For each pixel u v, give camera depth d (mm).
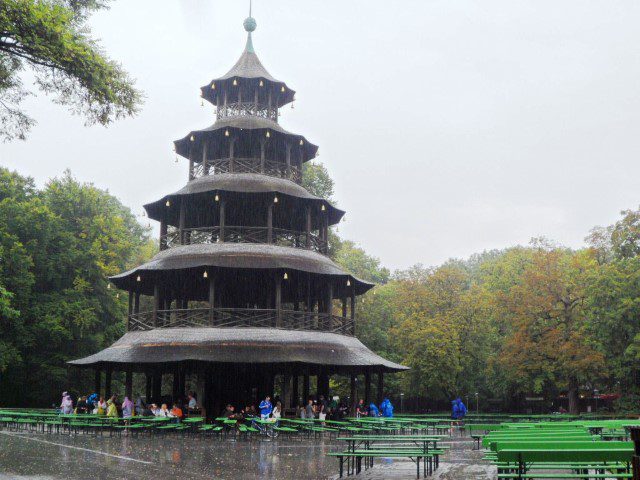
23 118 22656
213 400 48906
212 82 54938
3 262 60531
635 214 64750
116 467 23047
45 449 29375
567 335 63375
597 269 62844
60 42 20250
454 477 22000
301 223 55656
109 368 45688
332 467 24578
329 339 45875
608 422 24578
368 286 50719
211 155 55750
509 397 81562
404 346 74250
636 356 57062
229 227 48188
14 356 60625
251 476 21391
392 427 37500
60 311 63188
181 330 44469
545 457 14633
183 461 25234
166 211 52219
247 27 58344
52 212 68312
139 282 49375
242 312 48906
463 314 73500
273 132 52562
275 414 39562
